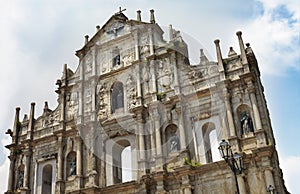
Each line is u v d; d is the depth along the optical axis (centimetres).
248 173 3775
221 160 3872
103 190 4331
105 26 5350
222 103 4209
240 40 4453
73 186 4556
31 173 4931
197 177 3953
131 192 4209
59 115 5159
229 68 4394
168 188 4038
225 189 3784
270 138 3956
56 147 4938
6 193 4884
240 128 4062
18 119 5406
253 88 4138
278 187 3650
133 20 5172
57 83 5369
